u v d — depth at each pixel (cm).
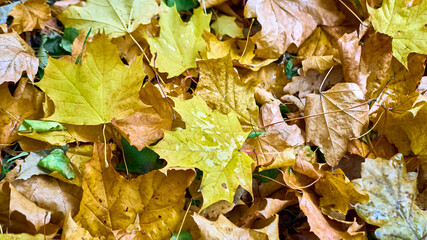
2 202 74
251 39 84
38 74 81
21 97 78
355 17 88
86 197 74
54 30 83
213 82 79
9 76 76
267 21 84
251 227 78
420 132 80
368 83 85
